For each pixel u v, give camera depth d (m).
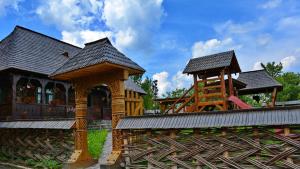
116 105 8.42
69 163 8.98
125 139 8.11
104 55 8.20
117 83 8.50
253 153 5.97
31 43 18.66
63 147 9.88
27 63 16.36
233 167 6.14
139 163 7.68
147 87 37.56
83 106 9.52
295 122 5.46
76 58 9.24
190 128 6.68
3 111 15.61
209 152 6.52
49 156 10.32
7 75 15.81
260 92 21.81
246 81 21.28
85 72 8.80
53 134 10.31
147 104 33.53
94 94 23.06
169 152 7.04
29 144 11.18
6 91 16.34
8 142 12.33
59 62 19.30
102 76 8.88
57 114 17.53
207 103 14.73
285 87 40.00
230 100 14.16
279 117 5.72
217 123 6.33
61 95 18.94
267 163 5.78
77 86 9.59
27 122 11.45
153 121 7.39
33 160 10.88
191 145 6.80
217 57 15.13
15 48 16.81
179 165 6.85
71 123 9.56
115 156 8.02
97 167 9.16
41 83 16.89
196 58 15.88
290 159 5.59
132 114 9.38
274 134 5.83
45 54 18.89
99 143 12.69
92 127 17.53
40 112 16.31
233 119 6.22
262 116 5.93
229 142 6.29
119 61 8.34
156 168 7.21
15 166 11.05
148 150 7.43
